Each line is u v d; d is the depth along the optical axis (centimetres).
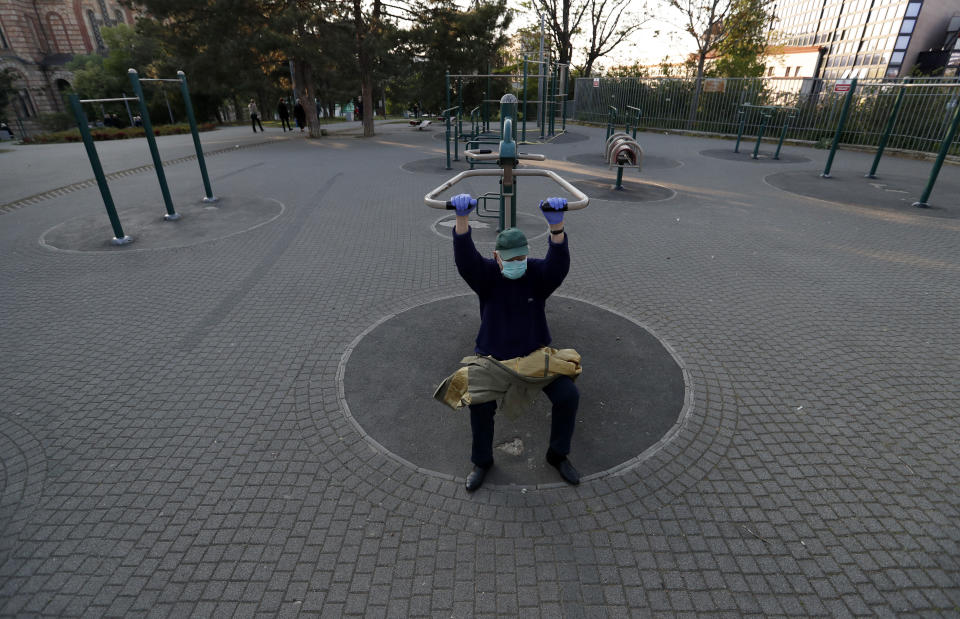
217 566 277
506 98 459
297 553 284
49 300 619
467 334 526
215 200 1109
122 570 274
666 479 337
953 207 1049
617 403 415
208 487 332
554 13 3381
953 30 5791
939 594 259
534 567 276
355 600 258
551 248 313
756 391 435
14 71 5316
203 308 596
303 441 375
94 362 484
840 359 484
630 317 566
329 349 503
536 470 344
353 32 2130
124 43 4566
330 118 4762
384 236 862
